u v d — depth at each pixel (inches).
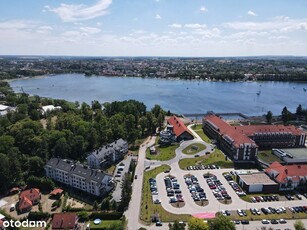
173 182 5251.0
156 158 6432.1
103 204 4426.7
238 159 6259.8
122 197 4456.2
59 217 3927.2
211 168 5890.8
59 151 6013.8
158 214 4242.1
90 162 5900.6
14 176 5157.5
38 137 6205.7
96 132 6845.5
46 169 5521.7
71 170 5211.6
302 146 7273.6
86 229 3932.1
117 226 3708.2
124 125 7691.9
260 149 7032.5
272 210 4357.8
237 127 7273.6
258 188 4960.6
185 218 4160.9
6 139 6003.9
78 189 5108.3
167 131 7716.5
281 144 7170.3
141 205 4505.4
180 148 7037.4
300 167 5251.0
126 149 6796.3
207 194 4849.9
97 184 4753.9
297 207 4451.3
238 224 4035.4
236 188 5034.5
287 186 5024.6
